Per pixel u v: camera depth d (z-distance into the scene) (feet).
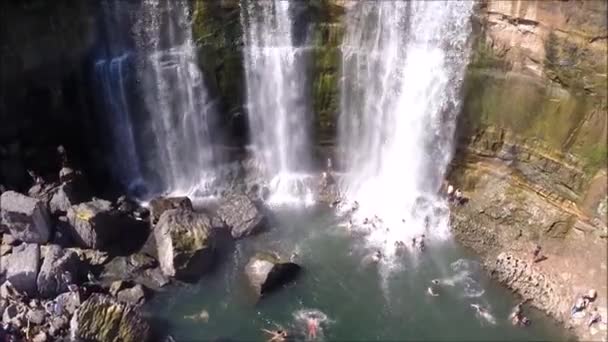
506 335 116.88
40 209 126.11
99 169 146.72
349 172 149.69
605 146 122.01
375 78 140.36
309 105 146.20
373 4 133.90
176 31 138.31
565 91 124.16
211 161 150.41
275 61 141.69
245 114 147.74
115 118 144.77
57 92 139.33
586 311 117.60
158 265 129.18
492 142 135.13
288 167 150.00
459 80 134.00
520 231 130.82
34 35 132.57
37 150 140.67
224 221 137.80
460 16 129.29
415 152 142.72
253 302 123.44
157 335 117.80
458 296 123.65
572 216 127.24
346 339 117.08
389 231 136.87
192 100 144.97
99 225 128.36
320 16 137.69
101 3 133.80
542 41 123.13
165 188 149.89
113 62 139.23
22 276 119.44
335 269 129.59
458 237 134.31
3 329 113.29
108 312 113.19
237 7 136.67
